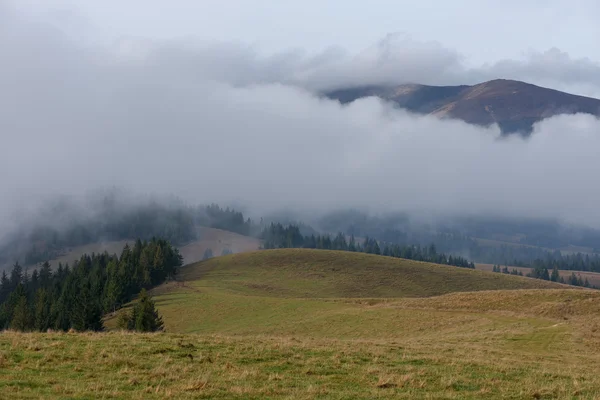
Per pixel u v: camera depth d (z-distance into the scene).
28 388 17.08
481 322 52.81
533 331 45.34
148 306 73.94
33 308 107.81
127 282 118.06
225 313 85.19
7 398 15.95
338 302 82.00
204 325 79.31
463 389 20.64
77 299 94.81
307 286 126.44
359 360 24.81
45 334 27.22
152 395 17.19
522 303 61.09
